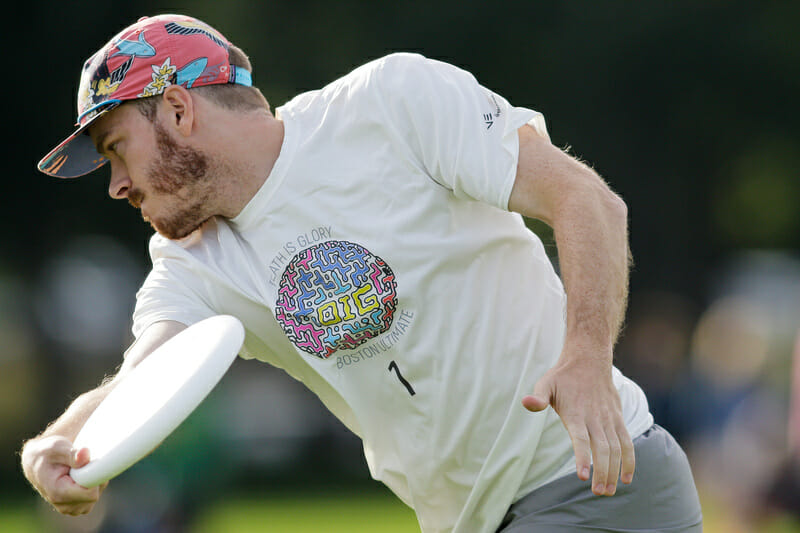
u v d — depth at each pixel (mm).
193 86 11836
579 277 10836
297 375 13188
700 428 42719
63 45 60625
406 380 12086
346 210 11781
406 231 11703
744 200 79438
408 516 39125
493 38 64875
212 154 11875
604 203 11180
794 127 73438
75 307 61000
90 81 11867
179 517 29906
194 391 10625
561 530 12156
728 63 70875
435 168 11602
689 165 74938
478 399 12039
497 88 66000
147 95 11750
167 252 12820
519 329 12109
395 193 11711
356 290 11828
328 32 62781
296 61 62250
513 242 12117
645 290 75375
